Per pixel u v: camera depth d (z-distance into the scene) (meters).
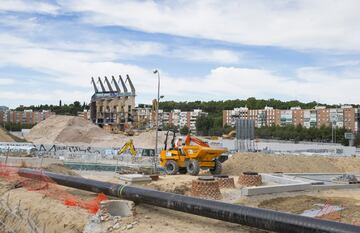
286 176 24.95
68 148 43.81
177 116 186.75
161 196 11.47
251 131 48.47
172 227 10.20
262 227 9.19
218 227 10.43
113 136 69.44
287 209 15.37
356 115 125.88
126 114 94.81
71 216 11.35
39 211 12.45
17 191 15.41
